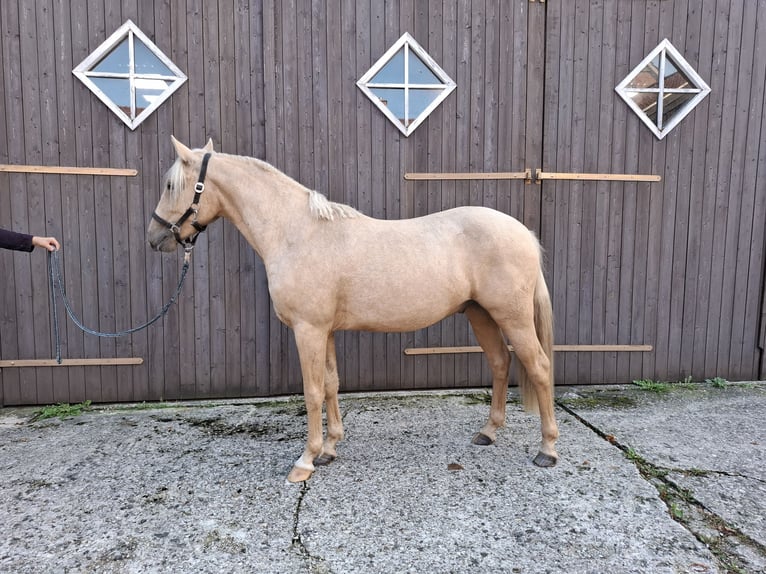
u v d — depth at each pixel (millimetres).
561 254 3430
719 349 3570
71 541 1748
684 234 3480
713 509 1913
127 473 2244
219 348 3295
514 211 3369
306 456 2182
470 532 1779
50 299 3160
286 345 3336
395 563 1621
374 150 3258
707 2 3336
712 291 3529
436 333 3391
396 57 3232
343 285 2141
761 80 3416
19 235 2273
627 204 3432
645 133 3402
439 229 2234
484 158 3328
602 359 3523
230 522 1856
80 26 3029
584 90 3344
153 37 3078
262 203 2203
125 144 3117
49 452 2473
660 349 3549
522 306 2211
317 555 1664
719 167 3457
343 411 3020
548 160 3365
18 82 3020
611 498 1995
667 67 3381
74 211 3119
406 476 2191
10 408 3186
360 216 2246
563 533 1770
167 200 2205
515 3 3248
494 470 2238
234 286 3262
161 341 3252
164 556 1667
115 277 3182
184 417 2965
